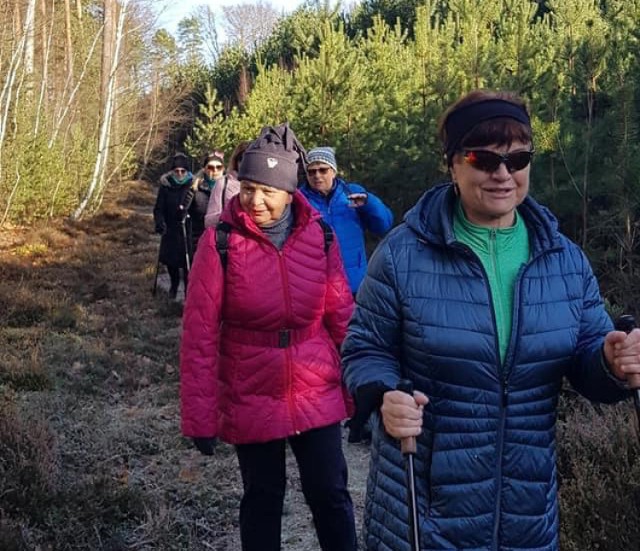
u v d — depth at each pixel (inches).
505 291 86.0
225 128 872.3
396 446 87.5
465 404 84.4
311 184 225.0
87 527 159.8
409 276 86.4
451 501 84.7
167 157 1524.4
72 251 596.7
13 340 316.2
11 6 863.7
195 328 128.2
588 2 486.6
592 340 88.1
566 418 186.5
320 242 135.9
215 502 180.5
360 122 461.1
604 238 301.1
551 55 371.2
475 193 84.7
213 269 128.7
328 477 132.5
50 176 807.7
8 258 544.1
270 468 133.7
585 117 329.4
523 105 86.4
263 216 131.0
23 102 810.8
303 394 131.0
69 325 353.1
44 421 205.5
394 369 87.1
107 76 1032.8
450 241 84.1
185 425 128.0
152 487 187.6
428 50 459.8
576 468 155.7
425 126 399.5
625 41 332.2
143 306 404.5
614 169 277.0
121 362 287.9
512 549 85.4
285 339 131.2
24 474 172.4
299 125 496.4
